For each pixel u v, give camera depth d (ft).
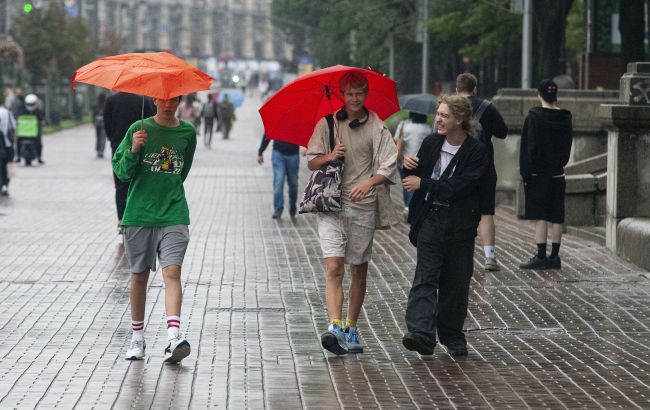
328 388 60.44
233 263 106.63
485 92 431.84
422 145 68.28
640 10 220.43
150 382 61.36
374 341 72.90
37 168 249.14
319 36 612.70
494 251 109.09
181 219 66.39
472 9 283.18
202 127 492.54
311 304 85.30
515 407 57.00
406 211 144.87
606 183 124.98
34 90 511.40
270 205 168.76
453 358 68.23
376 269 102.89
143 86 63.10
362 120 67.82
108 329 75.46
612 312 82.94
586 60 246.68
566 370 65.16
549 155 101.35
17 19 542.57
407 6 353.72
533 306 85.15
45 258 108.47
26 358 66.95
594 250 114.52
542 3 253.44
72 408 56.03
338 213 67.82
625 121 108.68
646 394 59.72
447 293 68.80
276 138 70.08
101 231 131.54
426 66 334.03
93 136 425.28
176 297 65.72
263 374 63.41
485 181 68.23
